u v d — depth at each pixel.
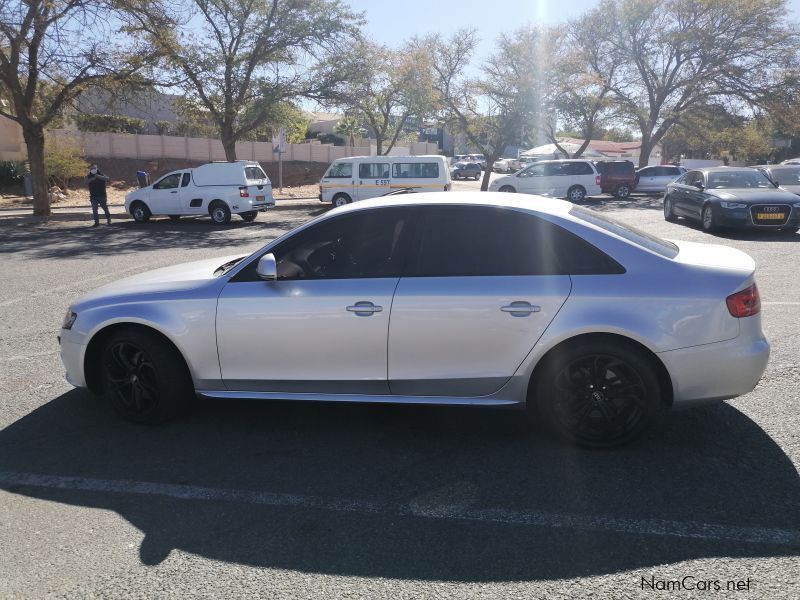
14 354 6.27
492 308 3.84
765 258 10.80
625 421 3.89
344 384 4.12
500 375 3.92
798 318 6.95
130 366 4.50
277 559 2.97
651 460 3.85
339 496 3.54
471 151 80.88
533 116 29.78
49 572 2.90
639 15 31.55
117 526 3.28
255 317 4.14
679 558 2.90
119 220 21.05
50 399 5.09
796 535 3.05
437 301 3.90
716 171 15.24
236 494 3.58
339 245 4.18
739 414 4.47
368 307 3.97
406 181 22.55
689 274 3.78
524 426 4.41
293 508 3.42
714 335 3.71
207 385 4.34
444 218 4.09
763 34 30.28
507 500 3.45
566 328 3.78
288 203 28.08
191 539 3.15
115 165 38.34
